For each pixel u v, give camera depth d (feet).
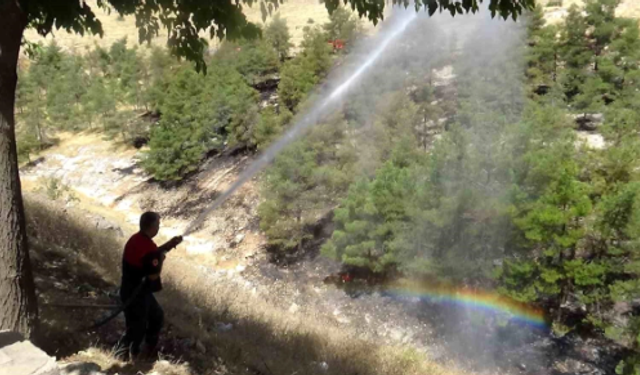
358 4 16.62
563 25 91.50
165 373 16.46
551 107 63.67
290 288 69.62
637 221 46.19
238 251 78.84
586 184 51.75
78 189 107.45
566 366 54.13
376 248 62.59
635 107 67.41
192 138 96.89
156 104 115.24
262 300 39.45
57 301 20.35
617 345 55.21
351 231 61.46
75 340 17.16
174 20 18.43
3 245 13.02
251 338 24.93
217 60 104.22
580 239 52.54
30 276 13.67
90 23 17.71
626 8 106.73
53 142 129.80
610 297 50.01
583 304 58.59
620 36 82.48
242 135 91.56
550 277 50.37
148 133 113.60
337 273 71.10
